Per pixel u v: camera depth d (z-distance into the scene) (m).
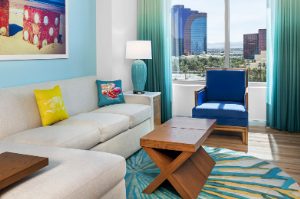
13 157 1.78
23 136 2.51
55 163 1.88
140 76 4.50
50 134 2.56
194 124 3.10
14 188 1.56
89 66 4.41
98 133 2.87
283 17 4.28
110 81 4.14
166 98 5.13
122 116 3.39
